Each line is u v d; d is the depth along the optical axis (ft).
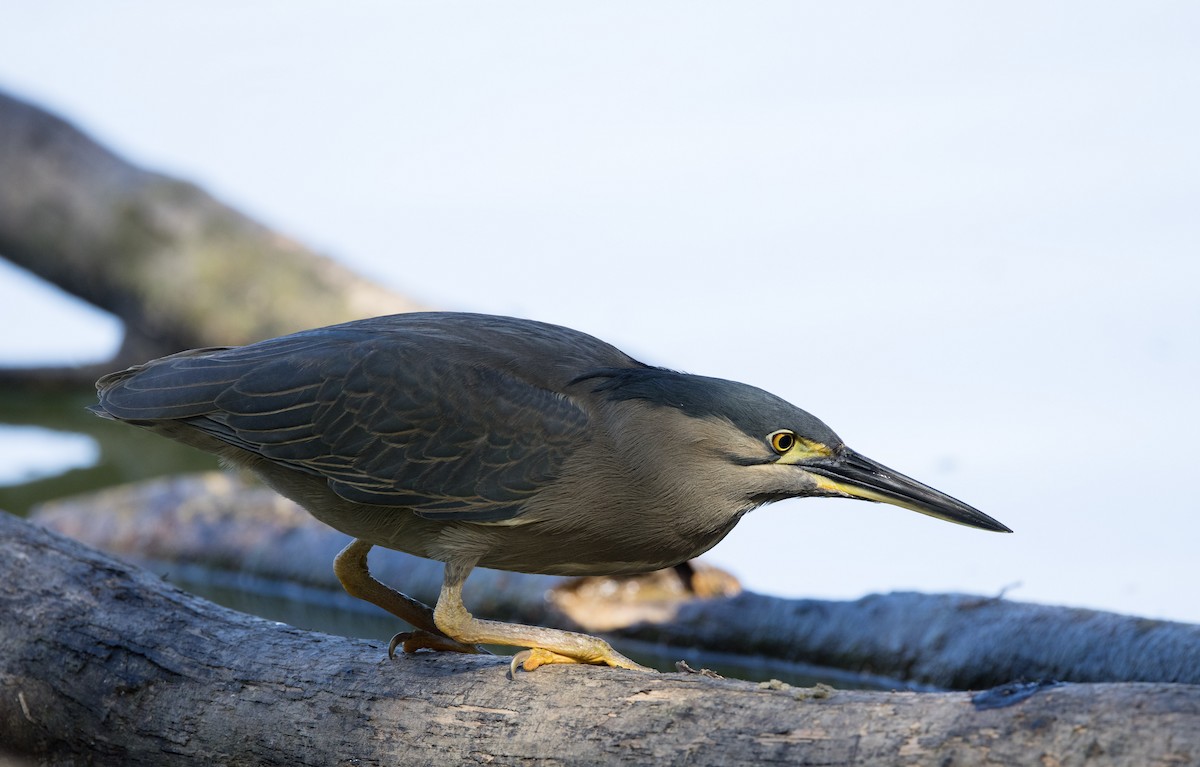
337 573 36.45
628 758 27.20
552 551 34.53
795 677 46.62
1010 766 23.44
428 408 33.63
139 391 35.17
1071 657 41.55
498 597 52.49
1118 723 23.07
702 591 51.44
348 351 34.55
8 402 80.59
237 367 34.83
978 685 43.19
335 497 35.01
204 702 33.12
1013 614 43.86
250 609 54.95
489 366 34.24
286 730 31.81
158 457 72.69
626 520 33.76
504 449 33.40
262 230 83.25
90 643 35.19
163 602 36.19
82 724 34.45
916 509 34.06
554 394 33.99
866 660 45.91
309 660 32.99
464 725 29.71
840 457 34.22
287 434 34.14
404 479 33.53
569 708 28.76
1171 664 39.40
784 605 48.37
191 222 82.79
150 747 33.53
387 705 30.94
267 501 60.75
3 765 35.81
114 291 83.92
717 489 33.88
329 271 81.35
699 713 27.14
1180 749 22.38
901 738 24.67
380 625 52.60
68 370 83.35
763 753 25.76
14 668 35.55
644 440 33.32
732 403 33.63
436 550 34.01
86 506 62.44
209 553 59.00
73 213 84.28
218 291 81.15
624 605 51.08
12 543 38.65
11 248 86.22
